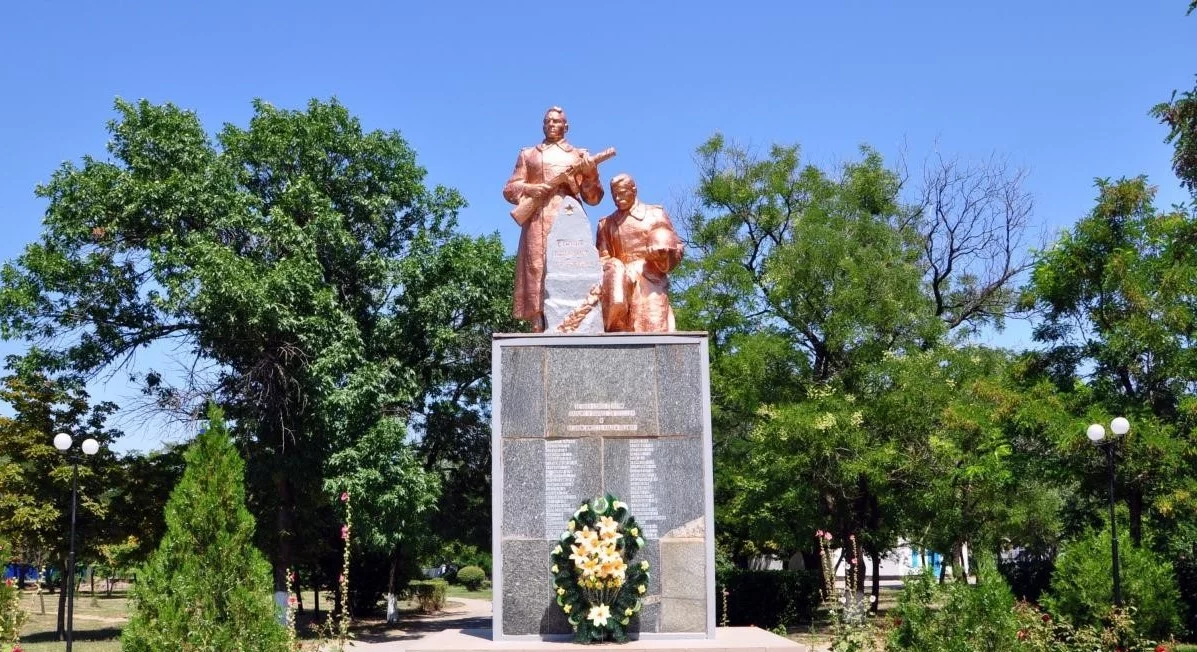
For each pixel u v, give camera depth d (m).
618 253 12.20
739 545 32.53
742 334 24.03
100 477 23.67
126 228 22.17
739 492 24.69
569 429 10.91
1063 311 18.34
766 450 21.73
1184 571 17.83
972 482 20.81
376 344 22.75
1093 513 20.45
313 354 20.94
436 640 10.81
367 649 20.19
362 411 20.77
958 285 30.41
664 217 12.32
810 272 22.69
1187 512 16.88
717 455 25.66
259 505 24.64
